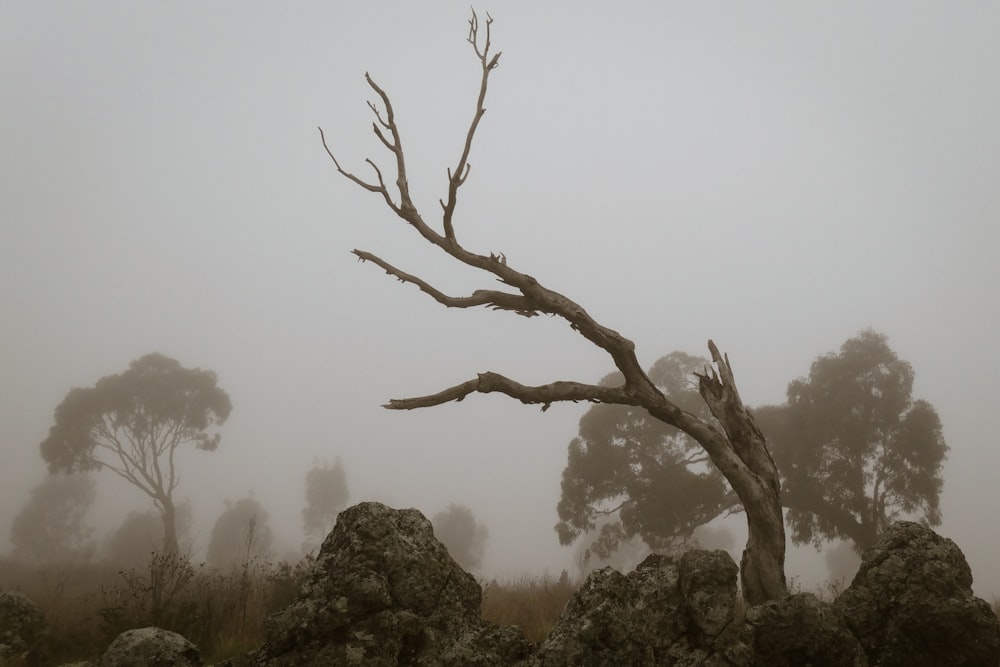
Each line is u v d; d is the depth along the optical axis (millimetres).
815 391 31656
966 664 5109
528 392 7844
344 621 4801
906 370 31031
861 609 5492
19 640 6883
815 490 30203
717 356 8430
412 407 7559
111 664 4699
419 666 4852
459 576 5473
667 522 30984
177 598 9164
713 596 5398
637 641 5035
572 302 7848
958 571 5609
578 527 33594
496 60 7461
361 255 8086
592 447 32969
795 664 5121
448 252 7746
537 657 4922
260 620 8625
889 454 30125
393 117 7727
